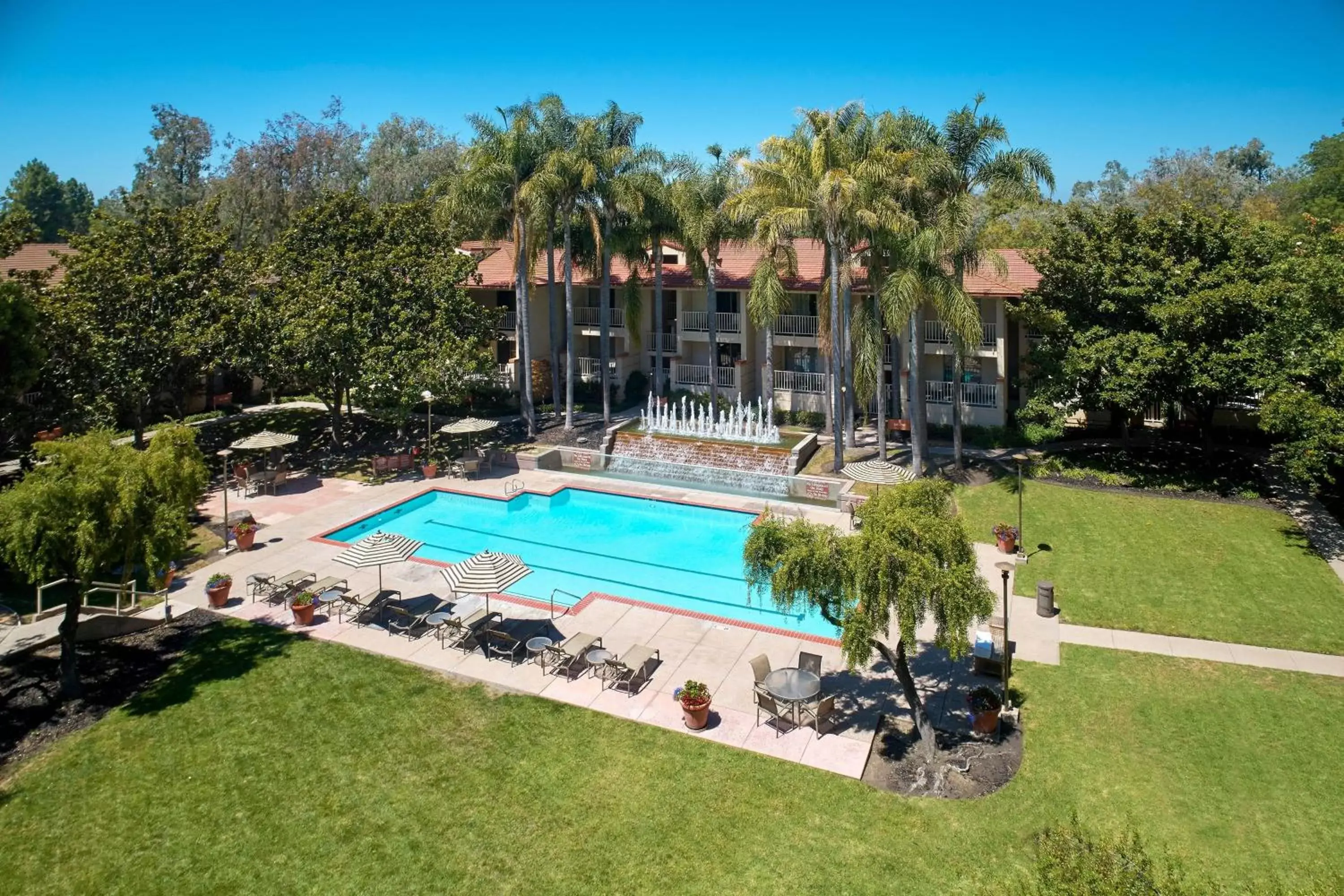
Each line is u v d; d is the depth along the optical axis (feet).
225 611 69.56
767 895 39.09
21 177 306.76
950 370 124.67
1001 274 92.48
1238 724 51.42
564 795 46.24
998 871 39.96
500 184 113.29
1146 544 78.95
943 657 60.64
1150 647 61.16
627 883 40.01
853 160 94.58
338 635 65.10
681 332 138.82
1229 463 100.37
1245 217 106.63
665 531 91.15
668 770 48.16
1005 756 48.91
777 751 49.75
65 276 96.12
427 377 100.48
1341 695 54.19
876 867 40.60
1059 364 95.76
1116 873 29.63
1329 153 229.04
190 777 48.26
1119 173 284.20
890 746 50.24
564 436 122.21
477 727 52.70
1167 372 89.04
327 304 102.83
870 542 44.60
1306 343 80.07
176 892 40.11
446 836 43.32
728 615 69.92
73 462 54.49
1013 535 78.38
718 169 117.80
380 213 117.19
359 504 97.14
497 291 154.71
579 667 59.93
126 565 55.77
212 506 96.58
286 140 205.57
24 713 54.49
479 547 86.12
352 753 50.19
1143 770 47.26
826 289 101.35
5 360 73.41
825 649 62.18
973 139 92.17
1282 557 75.05
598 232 114.73
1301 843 41.27
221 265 106.83
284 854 42.27
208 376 117.60
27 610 67.41
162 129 234.38
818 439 115.34
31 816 45.29
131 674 59.52
